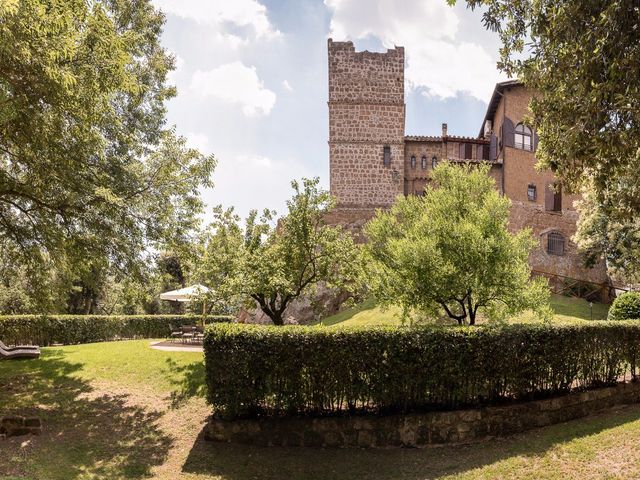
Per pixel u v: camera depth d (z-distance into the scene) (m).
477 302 12.89
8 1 6.27
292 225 15.16
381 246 14.42
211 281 15.39
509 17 8.86
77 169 11.07
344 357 9.87
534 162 31.70
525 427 9.91
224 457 9.21
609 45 7.30
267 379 9.84
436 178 14.43
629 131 7.48
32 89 8.17
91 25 9.00
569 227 31.70
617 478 6.95
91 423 10.69
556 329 10.66
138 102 16.34
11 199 12.84
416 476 8.20
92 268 14.92
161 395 12.29
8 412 10.89
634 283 26.58
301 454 9.30
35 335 21.81
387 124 35.06
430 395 9.95
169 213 13.22
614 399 11.11
